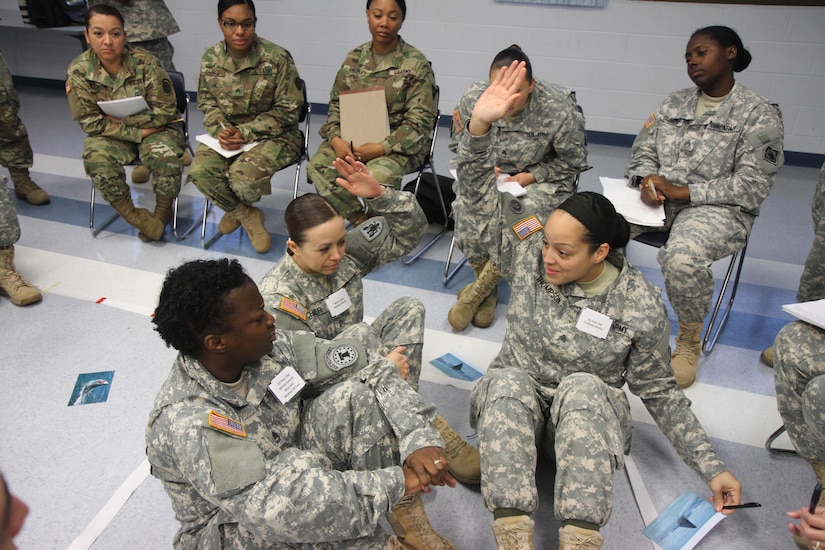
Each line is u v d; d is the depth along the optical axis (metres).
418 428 1.42
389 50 3.23
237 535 1.29
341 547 1.35
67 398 2.24
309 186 4.14
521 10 4.66
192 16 5.36
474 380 2.38
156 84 3.34
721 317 2.81
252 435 1.33
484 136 1.76
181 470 1.19
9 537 0.61
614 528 1.76
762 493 1.89
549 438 1.75
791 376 1.80
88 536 1.72
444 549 1.57
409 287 3.03
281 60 3.33
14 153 3.59
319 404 1.46
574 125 2.74
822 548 1.36
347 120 3.13
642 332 1.65
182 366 1.28
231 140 3.19
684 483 1.92
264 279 1.85
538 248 1.78
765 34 4.25
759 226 3.63
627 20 4.46
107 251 3.28
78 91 3.26
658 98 4.66
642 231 2.65
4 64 3.40
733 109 2.53
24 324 2.66
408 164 3.21
